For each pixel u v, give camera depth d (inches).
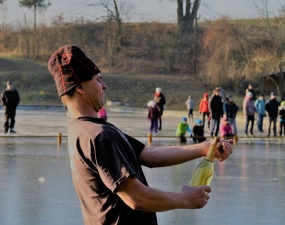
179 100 2356.1
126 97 2455.7
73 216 391.9
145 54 2950.3
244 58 2132.1
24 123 1310.3
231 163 660.1
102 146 127.0
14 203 430.3
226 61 2197.3
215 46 2256.4
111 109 2134.6
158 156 147.4
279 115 1027.3
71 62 136.6
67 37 3063.5
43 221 378.9
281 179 548.1
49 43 3019.2
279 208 419.5
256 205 429.1
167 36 2918.3
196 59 2746.1
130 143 147.0
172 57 2810.0
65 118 1524.4
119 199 129.7
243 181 534.6
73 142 132.2
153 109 1059.3
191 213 403.2
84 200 132.9
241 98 2181.3
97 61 2928.2
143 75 2723.9
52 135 997.8
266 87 2258.9
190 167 620.7
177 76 2679.6
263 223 375.6
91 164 129.0
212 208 418.6
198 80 2581.2
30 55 2965.1
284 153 768.9
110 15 3073.3
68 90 136.6
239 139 986.1
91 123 132.3
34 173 571.5
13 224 370.6
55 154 730.8
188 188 132.3
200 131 918.4
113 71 2810.0
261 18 2103.8
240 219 386.3
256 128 1250.0
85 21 3152.1
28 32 3014.3
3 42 3218.5
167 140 945.5
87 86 136.9
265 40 2105.1
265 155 743.7
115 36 3048.7
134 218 131.0
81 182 131.4
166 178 547.2
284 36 2055.9
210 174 142.0
